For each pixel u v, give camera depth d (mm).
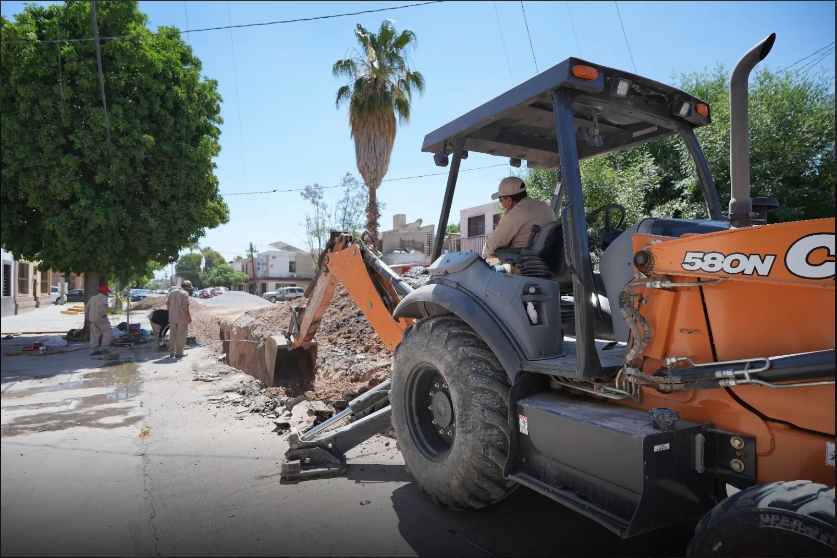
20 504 3709
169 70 14148
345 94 17562
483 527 3289
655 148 10977
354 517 3467
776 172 9688
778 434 2156
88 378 8562
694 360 2396
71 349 12156
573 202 2756
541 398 2957
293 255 62938
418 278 7445
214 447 4969
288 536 3215
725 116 9453
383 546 3078
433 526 3318
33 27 12727
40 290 29172
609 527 2273
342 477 4203
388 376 6621
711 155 9469
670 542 3066
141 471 4344
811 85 9859
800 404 2084
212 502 3730
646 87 3154
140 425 5738
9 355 11172
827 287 1952
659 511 2225
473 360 3240
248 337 12164
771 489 1868
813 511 1693
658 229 2875
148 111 13695
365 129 17422
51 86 12609
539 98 3080
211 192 14977
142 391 7484
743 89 2635
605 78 2982
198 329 16922
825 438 2018
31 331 16156
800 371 1964
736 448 2266
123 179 13133
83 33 12906
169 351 11703
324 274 6277
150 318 12320
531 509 3521
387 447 4949
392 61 17141
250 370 10609
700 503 2336
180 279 11742
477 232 24703
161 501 3752
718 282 2307
